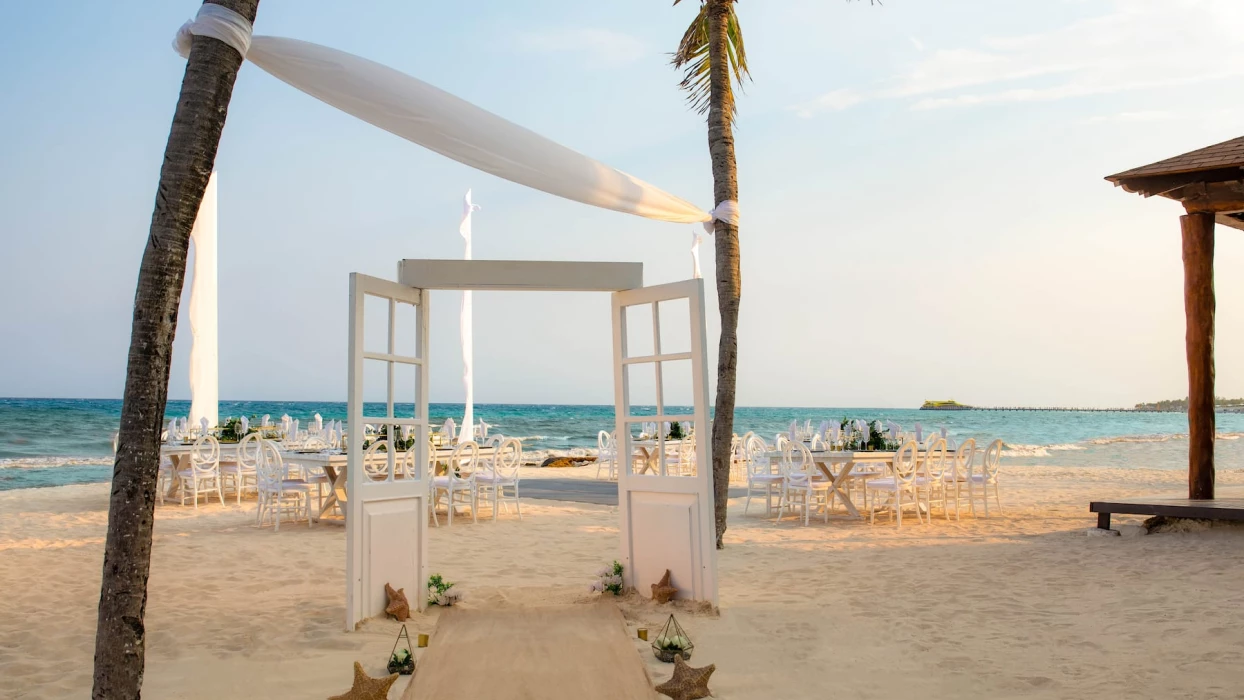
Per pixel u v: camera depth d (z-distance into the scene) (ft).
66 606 17.44
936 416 210.79
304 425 122.21
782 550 24.52
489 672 12.76
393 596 16.16
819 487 32.42
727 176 24.00
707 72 26.61
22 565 22.26
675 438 46.55
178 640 14.55
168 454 37.63
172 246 9.98
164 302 9.99
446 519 32.42
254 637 14.74
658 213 17.76
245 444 37.01
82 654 13.98
